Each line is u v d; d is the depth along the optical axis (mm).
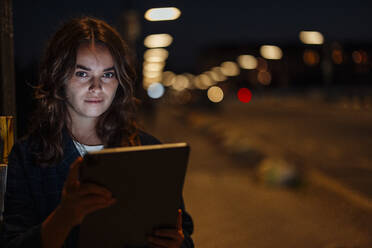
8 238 1369
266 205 6941
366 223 5969
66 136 1567
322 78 70625
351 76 63750
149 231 1318
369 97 44844
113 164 1170
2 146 1861
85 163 1145
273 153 11703
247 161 10945
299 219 6195
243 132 18234
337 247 5109
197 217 6305
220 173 9641
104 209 1229
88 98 1543
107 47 1549
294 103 47625
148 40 21672
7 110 2510
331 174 9523
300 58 73188
